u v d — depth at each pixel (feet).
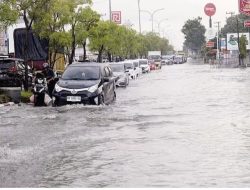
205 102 81.97
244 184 29.45
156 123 57.00
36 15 98.89
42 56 121.19
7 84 101.81
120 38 222.48
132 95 101.45
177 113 67.00
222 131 50.39
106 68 86.12
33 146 43.60
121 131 51.29
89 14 143.84
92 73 80.28
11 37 157.99
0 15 85.20
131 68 176.45
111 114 66.64
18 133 51.21
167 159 36.99
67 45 132.36
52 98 77.71
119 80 129.70
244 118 60.49
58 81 79.46
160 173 32.58
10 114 68.64
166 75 199.41
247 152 39.27
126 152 40.04
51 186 29.94
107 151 40.65
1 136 49.47
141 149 41.14
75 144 44.21
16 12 87.25
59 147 42.88
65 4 127.65
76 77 79.92
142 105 79.10
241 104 77.56
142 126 54.70
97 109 72.79
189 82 142.10
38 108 76.13
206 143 43.52
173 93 103.19
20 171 34.06
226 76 173.27
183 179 30.86
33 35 119.34
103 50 208.54
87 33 147.43
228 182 29.99
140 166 34.81
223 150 40.22
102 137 47.67
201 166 34.42
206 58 451.12
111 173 33.01
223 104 78.07
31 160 37.65
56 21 126.11
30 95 90.99
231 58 314.76
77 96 75.87
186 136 47.37
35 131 52.44
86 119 61.52
